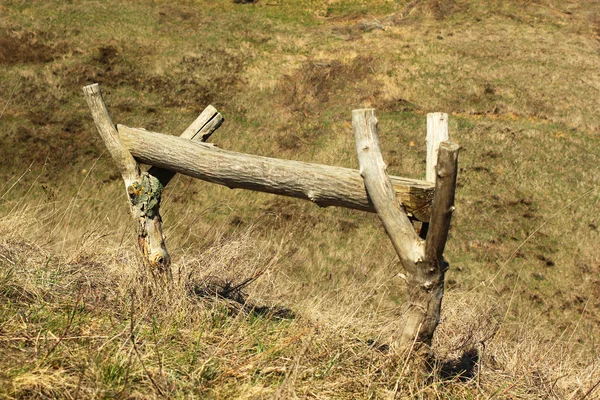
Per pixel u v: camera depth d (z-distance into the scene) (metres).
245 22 23.25
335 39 21.78
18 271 3.33
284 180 2.88
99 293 3.30
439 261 2.61
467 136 15.67
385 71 18.98
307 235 11.18
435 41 21.11
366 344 3.01
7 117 15.25
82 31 20.61
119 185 12.84
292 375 2.54
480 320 3.96
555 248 11.77
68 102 16.52
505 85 18.17
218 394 2.46
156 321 3.01
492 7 23.66
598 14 23.09
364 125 2.59
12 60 18.20
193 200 11.99
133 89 17.69
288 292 4.29
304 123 16.48
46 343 2.61
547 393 3.05
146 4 23.84
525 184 13.88
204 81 18.34
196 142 3.31
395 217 2.61
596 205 13.12
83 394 2.33
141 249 3.53
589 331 9.16
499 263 11.14
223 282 3.93
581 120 16.48
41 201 7.77
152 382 2.41
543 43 20.91
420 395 2.62
